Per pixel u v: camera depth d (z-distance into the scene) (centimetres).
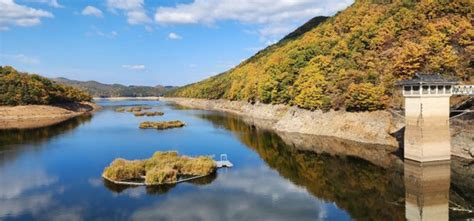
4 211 3300
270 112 11369
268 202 3534
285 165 5134
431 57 6981
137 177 4366
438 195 3650
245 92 14338
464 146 4969
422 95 4584
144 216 3167
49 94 14862
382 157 5391
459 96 6016
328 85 8119
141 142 7119
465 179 4112
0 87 13500
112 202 3522
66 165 5106
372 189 3916
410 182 4094
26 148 6500
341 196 3709
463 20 7988
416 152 4750
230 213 3234
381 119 6606
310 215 3183
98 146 6681
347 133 6938
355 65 8531
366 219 3061
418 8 9531
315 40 12075
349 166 4975
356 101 6925
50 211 3297
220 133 8356
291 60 11138
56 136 8038
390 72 7512
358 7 13112
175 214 3212
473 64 6831
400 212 3216
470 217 3062
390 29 9388
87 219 3108
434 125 4675
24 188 4000
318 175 4550
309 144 6681
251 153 6003
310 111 8231
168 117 12850
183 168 4575
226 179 4353
